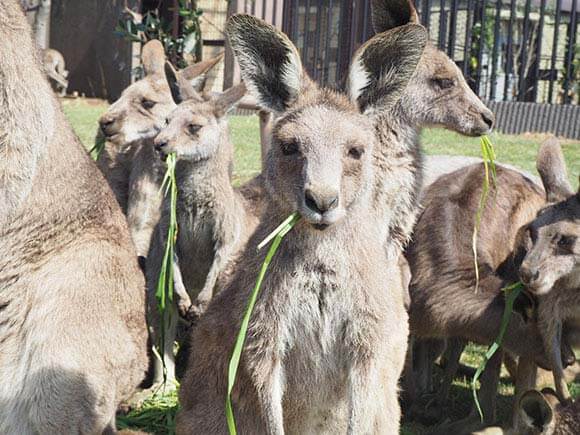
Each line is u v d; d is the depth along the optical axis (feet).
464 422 6.16
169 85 7.98
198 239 7.13
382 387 4.73
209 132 7.02
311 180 4.32
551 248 6.03
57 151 5.07
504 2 18.10
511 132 14.53
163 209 7.04
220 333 4.80
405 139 6.05
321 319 4.55
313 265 4.50
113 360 5.09
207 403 4.91
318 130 4.46
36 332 4.96
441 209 6.61
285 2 16.16
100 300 5.06
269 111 4.77
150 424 5.95
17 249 4.97
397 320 4.75
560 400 5.96
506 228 6.76
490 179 6.94
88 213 5.15
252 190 7.94
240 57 4.65
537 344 6.14
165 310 6.61
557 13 15.55
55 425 4.94
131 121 8.15
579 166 11.25
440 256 6.40
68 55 20.40
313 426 4.88
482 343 6.30
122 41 19.22
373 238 4.62
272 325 4.54
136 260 5.42
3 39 4.87
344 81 4.89
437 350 6.82
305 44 16.15
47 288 4.98
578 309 6.06
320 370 4.65
